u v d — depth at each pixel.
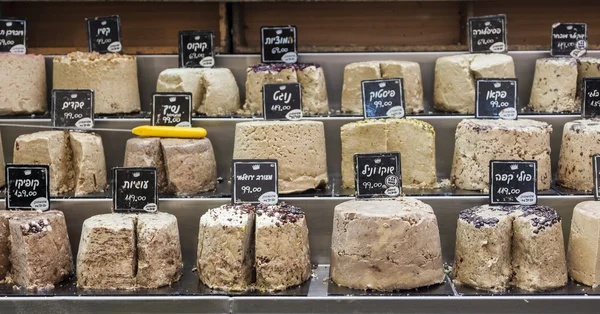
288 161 2.25
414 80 2.58
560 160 2.36
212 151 2.39
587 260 1.98
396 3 2.98
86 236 2.01
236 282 1.97
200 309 1.92
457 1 2.94
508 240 1.98
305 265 2.04
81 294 1.96
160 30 3.02
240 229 1.95
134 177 2.14
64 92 2.42
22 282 2.04
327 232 2.22
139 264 2.01
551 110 2.58
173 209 2.22
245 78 2.73
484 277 1.96
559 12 2.98
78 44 3.03
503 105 2.38
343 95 2.64
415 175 2.34
